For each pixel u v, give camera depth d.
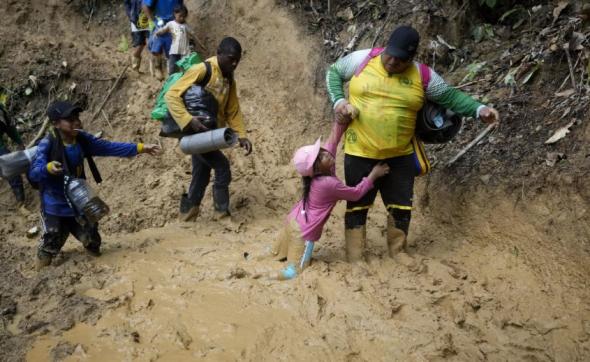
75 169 4.90
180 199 6.35
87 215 4.77
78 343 3.91
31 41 8.36
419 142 4.66
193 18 8.53
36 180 4.76
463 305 4.25
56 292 4.54
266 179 6.70
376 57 4.41
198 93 5.32
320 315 4.15
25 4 8.80
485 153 5.28
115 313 4.24
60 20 8.93
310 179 4.55
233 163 6.89
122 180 6.91
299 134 7.12
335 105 4.47
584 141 4.67
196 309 4.27
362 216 4.75
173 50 7.53
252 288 4.50
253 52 8.00
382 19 7.11
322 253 5.12
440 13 6.73
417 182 5.79
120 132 7.52
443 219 5.38
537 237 4.58
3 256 5.48
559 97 5.20
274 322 4.09
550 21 6.16
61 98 7.97
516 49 6.11
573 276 4.27
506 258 4.68
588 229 4.29
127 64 8.34
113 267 4.94
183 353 3.81
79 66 8.17
